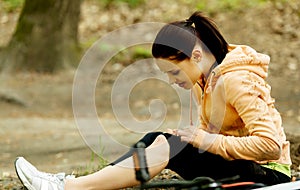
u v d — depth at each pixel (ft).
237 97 16.17
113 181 16.93
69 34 70.13
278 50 70.44
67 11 69.72
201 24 16.70
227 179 14.94
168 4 83.56
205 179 14.40
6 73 67.97
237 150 16.16
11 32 81.76
